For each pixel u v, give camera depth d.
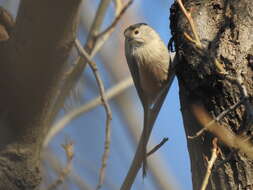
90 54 8.95
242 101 6.41
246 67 7.44
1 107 6.22
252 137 7.02
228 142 6.75
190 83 7.87
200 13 8.26
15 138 6.70
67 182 8.00
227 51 7.60
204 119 7.32
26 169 6.86
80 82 9.87
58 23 5.27
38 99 6.06
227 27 7.83
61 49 5.52
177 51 8.73
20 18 5.49
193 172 7.79
